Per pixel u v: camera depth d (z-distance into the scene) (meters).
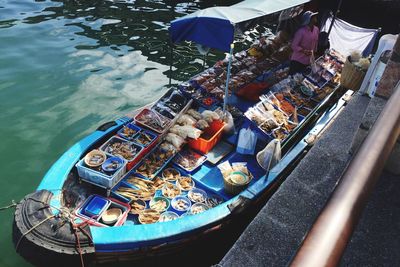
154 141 6.55
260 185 6.00
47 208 4.91
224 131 7.39
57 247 4.52
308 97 8.81
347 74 8.18
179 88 8.20
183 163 6.65
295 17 10.30
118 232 4.88
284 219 2.66
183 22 6.36
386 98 3.19
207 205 5.90
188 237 5.18
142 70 11.23
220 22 6.05
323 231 0.94
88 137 6.52
